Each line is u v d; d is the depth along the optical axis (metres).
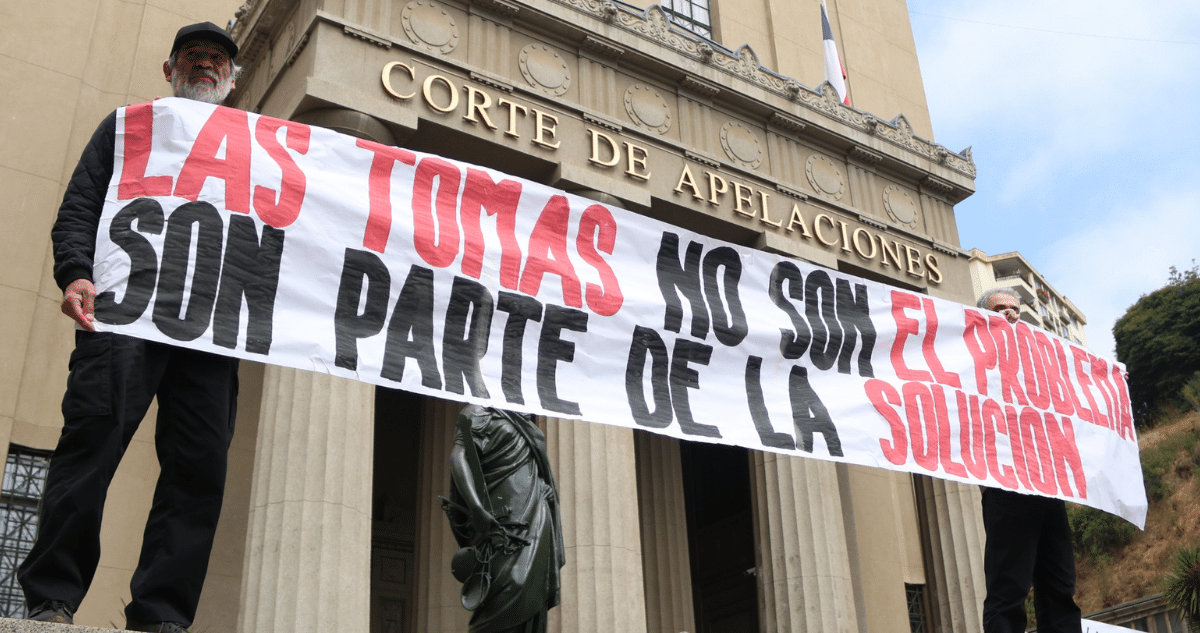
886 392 7.77
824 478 16.72
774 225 17.53
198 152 5.18
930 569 18.66
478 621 4.96
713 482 22.81
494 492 5.22
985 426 8.07
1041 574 7.57
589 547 13.88
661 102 17.19
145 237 4.82
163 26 17.22
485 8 15.73
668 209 16.52
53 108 15.82
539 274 6.35
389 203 5.90
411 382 5.55
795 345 7.46
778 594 16.02
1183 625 36.75
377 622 18.81
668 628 18.88
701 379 6.89
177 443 4.34
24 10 16.06
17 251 14.86
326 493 12.03
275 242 5.32
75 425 4.02
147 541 4.16
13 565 13.75
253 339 5.03
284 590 11.41
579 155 15.77
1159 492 53.09
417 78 14.66
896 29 26.02
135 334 4.43
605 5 16.75
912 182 20.20
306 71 13.98
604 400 6.35
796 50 23.30
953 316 8.41
